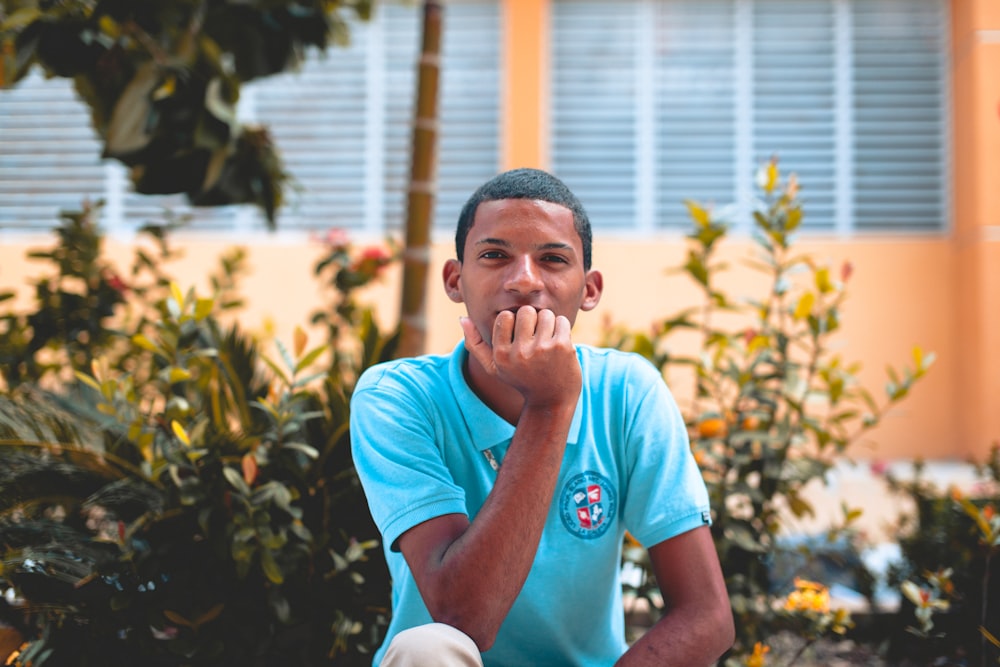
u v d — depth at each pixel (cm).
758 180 224
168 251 315
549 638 136
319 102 574
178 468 179
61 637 172
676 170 564
